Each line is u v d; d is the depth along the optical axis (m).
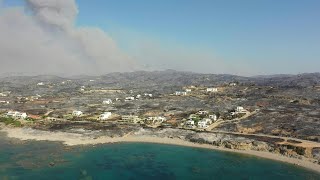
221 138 194.75
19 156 161.88
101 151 176.75
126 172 143.12
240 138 191.62
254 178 136.00
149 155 170.50
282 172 143.50
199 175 140.12
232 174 141.12
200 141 194.38
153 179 134.88
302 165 152.25
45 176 133.75
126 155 169.88
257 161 159.88
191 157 167.25
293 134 197.75
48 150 174.88
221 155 170.75
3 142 190.50
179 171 145.38
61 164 150.88
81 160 158.88
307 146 172.62
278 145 176.38
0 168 142.25
